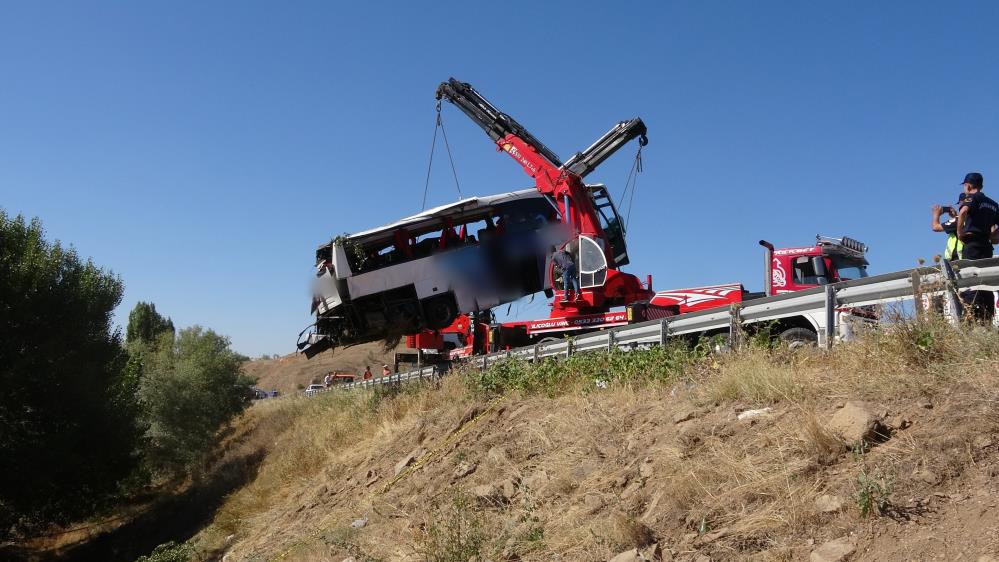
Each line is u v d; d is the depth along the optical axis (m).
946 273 6.41
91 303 24.83
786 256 13.64
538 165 18.77
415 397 15.85
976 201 7.86
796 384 5.86
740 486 4.68
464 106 20.06
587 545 5.03
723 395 6.42
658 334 11.05
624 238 19.72
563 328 17.59
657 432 6.34
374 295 17.20
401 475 10.53
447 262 17.45
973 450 3.96
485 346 19.28
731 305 9.45
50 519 25.67
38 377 21.81
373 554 7.11
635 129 18.42
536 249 18.00
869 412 4.60
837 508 4.00
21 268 22.23
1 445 21.34
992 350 5.08
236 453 27.55
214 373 36.28
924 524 3.62
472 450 9.16
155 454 33.59
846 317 7.37
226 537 15.38
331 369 80.94
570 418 8.05
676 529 4.67
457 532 5.96
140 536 24.42
